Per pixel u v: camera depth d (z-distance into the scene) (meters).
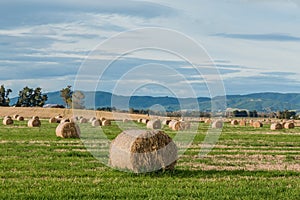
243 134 47.69
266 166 22.48
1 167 20.52
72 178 17.97
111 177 18.45
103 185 16.55
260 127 66.00
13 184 16.44
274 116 133.00
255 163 23.58
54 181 17.16
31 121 54.75
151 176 19.06
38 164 21.53
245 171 20.41
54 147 29.59
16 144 31.27
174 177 18.78
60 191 15.32
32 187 16.06
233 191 15.70
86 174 18.88
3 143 31.77
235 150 30.12
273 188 16.38
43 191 15.34
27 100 151.25
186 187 16.30
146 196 14.90
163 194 15.08
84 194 14.93
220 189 15.98
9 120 59.72
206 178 18.47
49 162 22.38
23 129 48.75
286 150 30.94
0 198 14.27
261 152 29.08
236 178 18.55
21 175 18.42
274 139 40.91
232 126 68.56
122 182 17.22
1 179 17.48
